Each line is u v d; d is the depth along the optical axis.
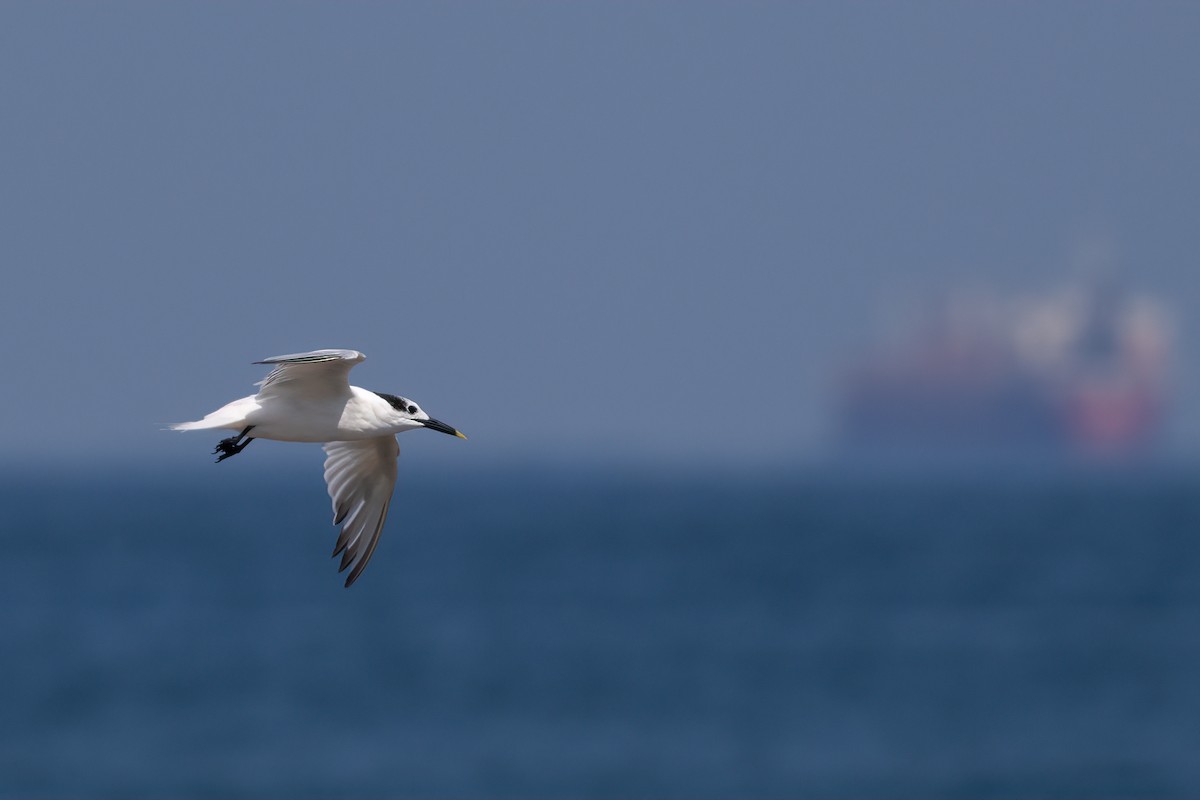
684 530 108.44
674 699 41.12
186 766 34.34
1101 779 32.81
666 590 68.75
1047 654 48.62
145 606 63.31
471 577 75.06
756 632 54.12
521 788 32.22
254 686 43.47
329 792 32.09
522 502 147.25
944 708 39.88
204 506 141.25
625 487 180.62
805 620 57.56
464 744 36.03
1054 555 85.81
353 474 15.55
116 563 82.44
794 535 102.94
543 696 41.62
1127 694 41.66
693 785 32.31
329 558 85.50
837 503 141.75
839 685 43.09
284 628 55.66
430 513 129.75
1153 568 77.88
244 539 100.25
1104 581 71.81
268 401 14.07
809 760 34.41
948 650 49.69
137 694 42.53
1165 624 55.88
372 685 43.44
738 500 148.75
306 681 44.09
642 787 32.22
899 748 35.59
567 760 34.47
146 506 140.88
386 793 31.80
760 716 38.84
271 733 37.56
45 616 60.06
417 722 38.47
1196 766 33.69
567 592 67.88
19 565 81.38
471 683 43.59
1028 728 37.44
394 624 56.59
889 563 81.38
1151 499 145.50
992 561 82.56
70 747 36.41
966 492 162.62
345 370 13.88
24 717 39.75
